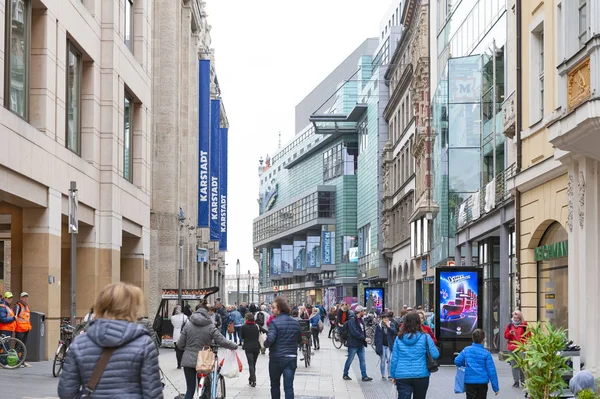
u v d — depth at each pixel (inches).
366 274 3777.1
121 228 1223.5
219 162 2632.9
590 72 580.4
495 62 1278.3
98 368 204.8
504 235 1123.9
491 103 1323.8
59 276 965.2
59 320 959.6
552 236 829.2
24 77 890.7
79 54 1091.3
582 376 454.0
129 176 1347.2
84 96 1121.4
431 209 1895.9
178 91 1903.3
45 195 925.2
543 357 465.1
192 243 2255.2
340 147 4948.3
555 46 761.0
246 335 786.2
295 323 541.6
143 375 207.3
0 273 1029.2
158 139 1793.8
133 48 1371.8
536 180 837.2
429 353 466.9
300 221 5551.2
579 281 701.3
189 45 2113.7
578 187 704.4
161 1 1800.0
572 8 653.9
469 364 497.4
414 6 2342.5
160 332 1387.8
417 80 2210.9
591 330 676.1
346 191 4864.7
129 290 213.3
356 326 890.7
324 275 5216.5
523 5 888.3
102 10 1168.8
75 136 1085.8
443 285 1048.8
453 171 1449.3
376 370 1050.1
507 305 1122.0
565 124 625.0
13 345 804.6
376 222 3548.2
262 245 7121.1
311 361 1214.9
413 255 2390.5
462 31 1524.4
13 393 610.5
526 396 583.2
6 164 793.6
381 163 3440.0
